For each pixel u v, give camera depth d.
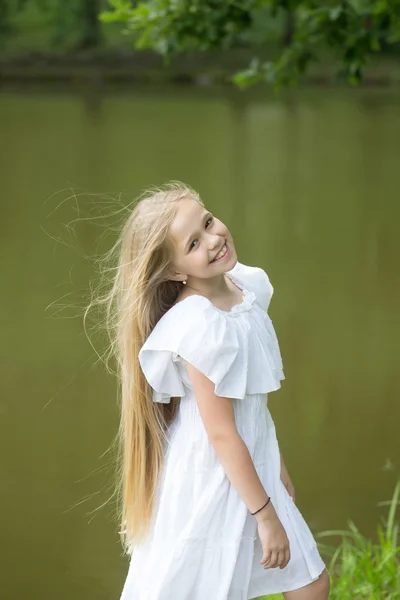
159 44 8.55
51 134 23.67
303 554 3.88
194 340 3.72
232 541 3.77
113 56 38.16
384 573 5.43
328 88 33.62
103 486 7.11
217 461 3.84
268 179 18.09
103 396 8.73
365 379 8.96
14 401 8.59
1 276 12.16
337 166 19.34
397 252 13.12
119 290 4.06
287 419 8.21
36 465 7.41
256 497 3.72
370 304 11.04
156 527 3.89
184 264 3.88
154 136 23.33
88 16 42.56
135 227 3.94
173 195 3.96
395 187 17.38
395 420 8.14
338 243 13.66
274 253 13.13
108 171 18.70
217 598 3.75
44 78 36.06
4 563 6.10
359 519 6.58
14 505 6.85
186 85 35.28
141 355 3.87
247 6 8.34
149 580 3.85
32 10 47.72
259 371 3.87
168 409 4.11
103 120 26.20
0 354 9.71
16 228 14.54
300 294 11.41
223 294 4.03
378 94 31.92
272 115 27.16
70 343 9.98
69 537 6.44
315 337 10.02
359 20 8.05
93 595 5.75
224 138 22.97
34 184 17.66
